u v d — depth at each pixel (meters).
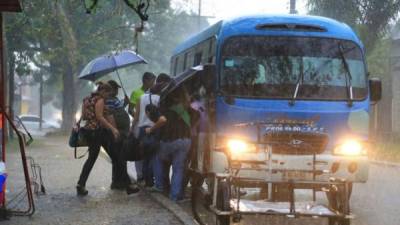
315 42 10.74
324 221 10.34
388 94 38.12
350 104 10.42
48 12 32.06
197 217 10.17
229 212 8.39
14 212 10.02
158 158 12.18
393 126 38.06
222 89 10.41
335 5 31.28
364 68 10.72
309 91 10.43
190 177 12.55
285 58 10.59
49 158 21.16
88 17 41.91
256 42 10.67
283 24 10.81
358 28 30.97
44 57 40.72
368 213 11.41
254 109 10.25
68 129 46.19
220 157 10.15
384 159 23.56
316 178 9.99
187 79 11.05
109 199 11.75
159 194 12.11
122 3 13.02
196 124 11.82
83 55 41.66
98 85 12.33
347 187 8.45
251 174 9.69
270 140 9.81
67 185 13.80
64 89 46.69
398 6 31.09
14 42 33.91
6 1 9.26
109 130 12.18
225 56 10.59
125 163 12.43
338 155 10.12
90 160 12.22
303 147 9.81
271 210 8.38
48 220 9.66
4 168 9.58
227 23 10.92
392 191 14.73
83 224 9.41
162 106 11.51
